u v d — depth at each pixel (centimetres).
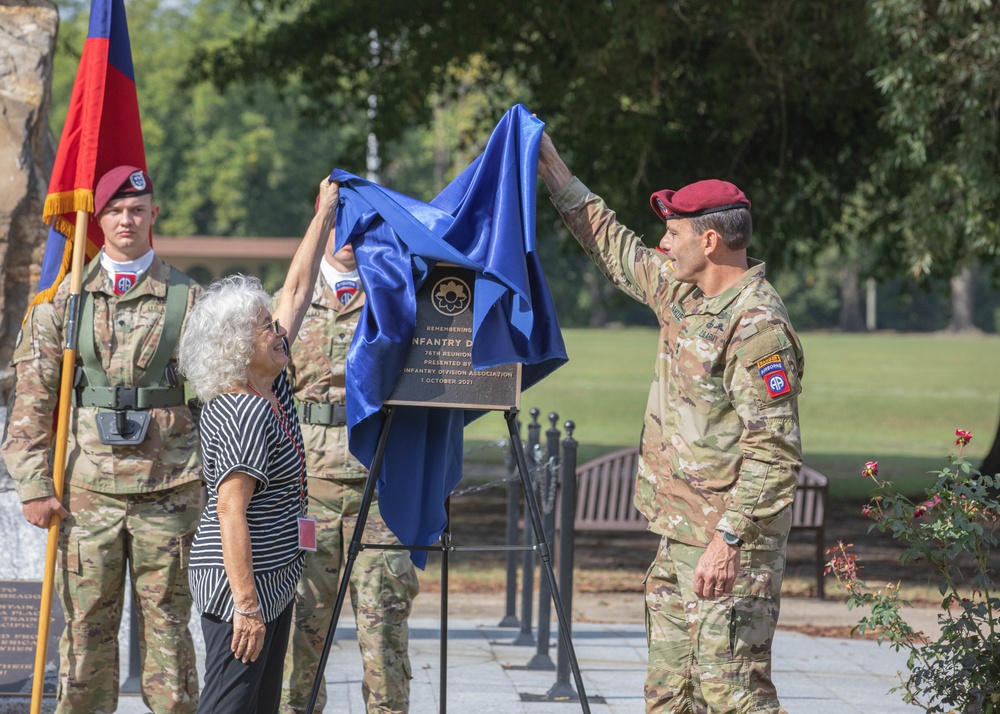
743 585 781
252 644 725
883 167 2303
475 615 1745
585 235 915
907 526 1021
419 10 3216
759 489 770
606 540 2605
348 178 895
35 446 915
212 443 737
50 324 936
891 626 1023
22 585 1079
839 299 18888
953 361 10519
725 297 805
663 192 843
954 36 2173
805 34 2488
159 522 924
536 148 862
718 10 2561
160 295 943
